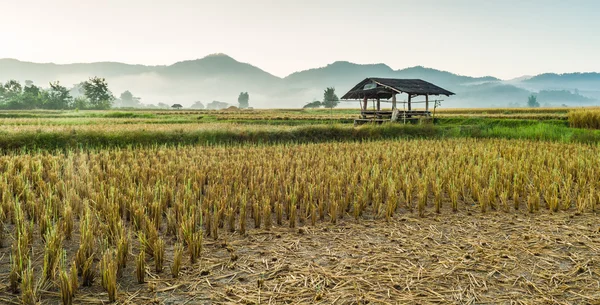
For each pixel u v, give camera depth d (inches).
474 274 181.8
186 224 213.0
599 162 414.9
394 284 170.2
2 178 316.2
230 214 240.8
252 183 315.9
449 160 447.5
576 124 1107.9
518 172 365.4
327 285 169.3
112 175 354.3
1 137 608.1
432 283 172.1
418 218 272.7
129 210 253.8
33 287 161.3
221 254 204.2
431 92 1220.5
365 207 289.7
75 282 158.4
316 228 248.8
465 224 258.7
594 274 182.9
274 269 185.5
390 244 220.7
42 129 694.5
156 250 180.2
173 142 719.7
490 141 722.2
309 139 836.6
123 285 169.2
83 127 779.4
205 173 369.1
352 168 417.1
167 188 292.4
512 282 174.2
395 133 907.4
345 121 1536.7
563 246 217.8
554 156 478.0
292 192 301.1
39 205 243.3
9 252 203.2
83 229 198.1
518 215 279.9
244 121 1496.1
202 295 161.0
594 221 263.9
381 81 1207.6
